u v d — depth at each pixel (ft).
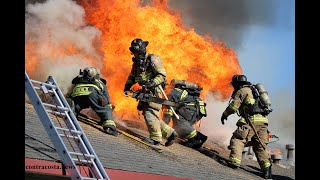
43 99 68.33
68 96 79.87
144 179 62.90
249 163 107.24
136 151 75.97
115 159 66.80
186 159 83.51
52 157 57.82
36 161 54.65
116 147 73.61
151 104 84.94
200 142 95.66
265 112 95.04
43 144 61.52
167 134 86.12
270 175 94.32
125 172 62.39
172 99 94.07
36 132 65.05
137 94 83.46
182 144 96.53
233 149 92.27
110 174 60.54
